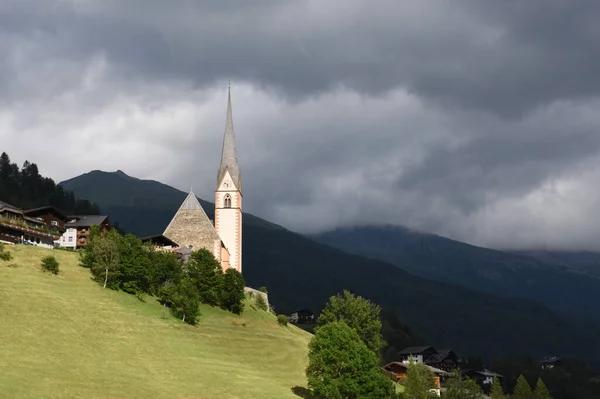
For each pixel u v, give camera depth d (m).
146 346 128.50
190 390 109.12
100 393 98.81
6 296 131.38
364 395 120.44
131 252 160.62
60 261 161.12
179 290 155.50
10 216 176.25
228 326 159.50
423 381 133.12
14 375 98.06
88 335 125.25
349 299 180.88
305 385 129.62
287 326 183.25
